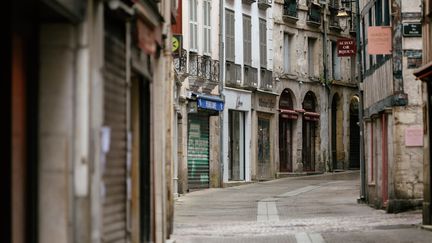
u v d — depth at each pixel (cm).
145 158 2189
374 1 4653
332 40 8456
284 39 7756
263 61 7269
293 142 7831
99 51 1532
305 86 7981
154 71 2441
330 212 4162
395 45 4059
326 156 8306
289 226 3403
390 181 4069
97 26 1530
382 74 4375
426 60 3375
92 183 1492
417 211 4041
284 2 7638
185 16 5862
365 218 3772
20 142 1374
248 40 6975
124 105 1770
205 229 3281
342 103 8619
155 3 2183
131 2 1752
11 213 1314
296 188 6150
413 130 4041
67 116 1459
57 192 1444
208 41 6272
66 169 1448
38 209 1440
